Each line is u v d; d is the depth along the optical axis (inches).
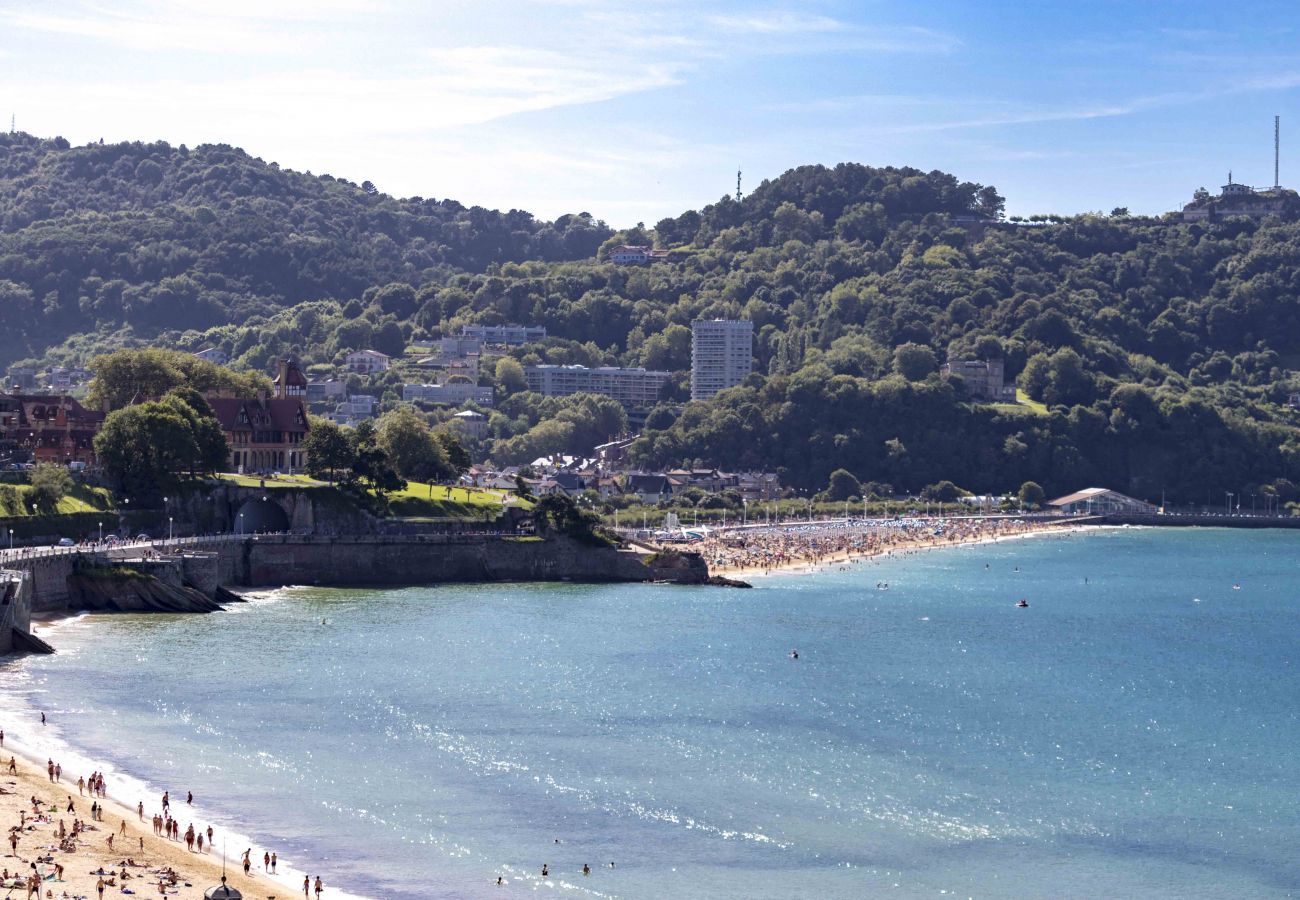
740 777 7076.8
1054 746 7834.6
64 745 7180.1
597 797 6727.4
